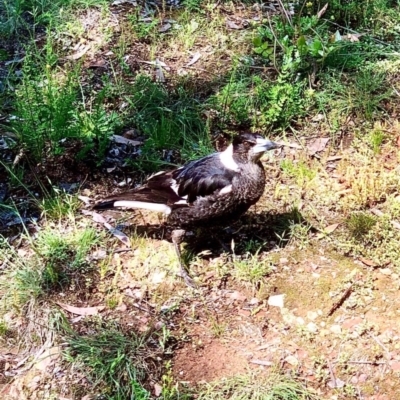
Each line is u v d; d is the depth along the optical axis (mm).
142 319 1599
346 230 1771
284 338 1552
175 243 1688
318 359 1506
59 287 1667
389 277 1661
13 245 1769
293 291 1639
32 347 1578
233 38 2340
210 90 2176
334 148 2010
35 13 2355
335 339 1545
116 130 2039
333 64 2207
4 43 2346
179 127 2053
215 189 1610
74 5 2426
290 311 1601
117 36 2348
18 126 1937
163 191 1674
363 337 1545
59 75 2209
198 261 1701
